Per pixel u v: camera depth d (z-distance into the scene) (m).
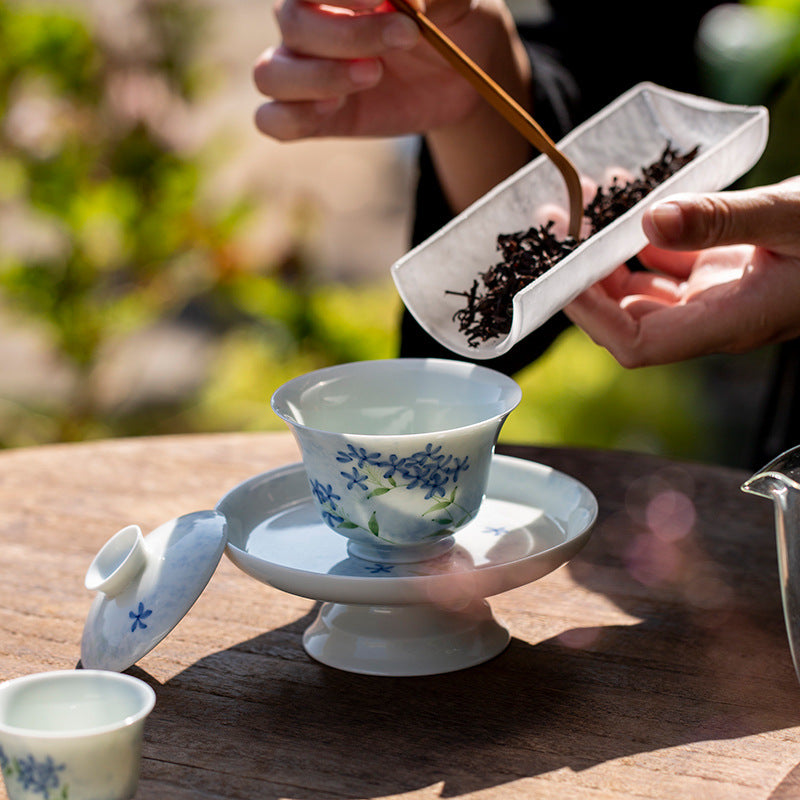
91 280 2.21
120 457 1.46
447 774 1.16
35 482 1.42
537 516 1.27
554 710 1.19
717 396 2.66
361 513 1.21
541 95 1.53
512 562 1.19
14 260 2.23
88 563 1.32
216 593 1.29
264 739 1.18
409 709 1.20
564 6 1.68
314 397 1.25
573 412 2.38
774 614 1.27
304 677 1.22
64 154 2.14
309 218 2.49
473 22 1.46
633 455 1.46
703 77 1.63
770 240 1.25
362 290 3.17
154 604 1.20
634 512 1.38
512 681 1.22
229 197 2.58
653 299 1.34
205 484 1.42
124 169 2.19
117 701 1.14
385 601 1.18
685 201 1.23
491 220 1.33
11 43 2.08
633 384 2.46
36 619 1.27
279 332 2.42
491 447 1.22
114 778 1.13
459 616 1.23
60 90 2.14
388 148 5.08
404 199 4.54
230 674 1.22
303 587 1.19
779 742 1.17
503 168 1.54
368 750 1.17
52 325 2.22
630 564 1.32
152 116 2.22
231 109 3.89
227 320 3.50
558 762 1.16
